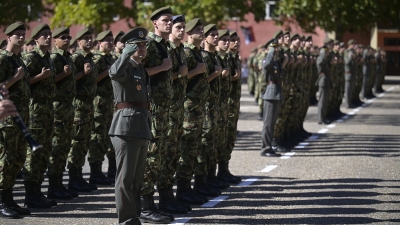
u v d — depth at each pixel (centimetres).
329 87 3831
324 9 5631
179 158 1811
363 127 3738
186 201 1841
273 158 2675
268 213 1736
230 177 2161
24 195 2000
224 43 2058
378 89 6694
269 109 2688
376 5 5900
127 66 1456
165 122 1655
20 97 1675
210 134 1936
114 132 1460
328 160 2614
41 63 1800
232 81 2161
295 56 2928
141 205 1642
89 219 1669
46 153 1830
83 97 2066
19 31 1664
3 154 1656
